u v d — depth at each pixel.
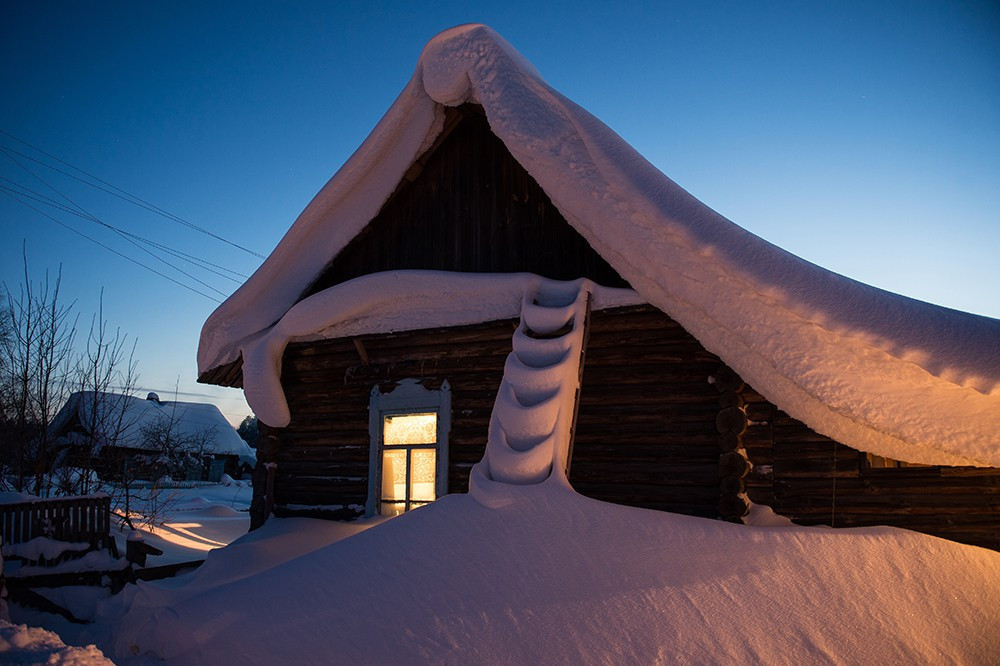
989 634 3.78
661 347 6.96
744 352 6.09
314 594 4.53
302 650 4.20
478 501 4.98
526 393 5.78
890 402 5.30
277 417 8.48
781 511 6.30
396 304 7.89
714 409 6.65
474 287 7.43
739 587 4.03
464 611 4.20
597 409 7.10
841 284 5.10
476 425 7.69
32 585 7.06
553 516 4.70
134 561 7.90
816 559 4.17
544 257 7.65
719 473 6.48
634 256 6.21
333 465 8.53
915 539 4.36
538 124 6.74
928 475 5.93
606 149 6.19
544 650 3.87
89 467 13.20
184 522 15.53
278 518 8.59
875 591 3.99
